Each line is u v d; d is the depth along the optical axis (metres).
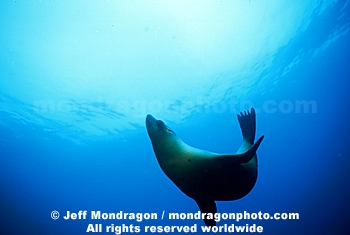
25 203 32.41
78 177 29.03
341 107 22.89
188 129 21.06
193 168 3.08
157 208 38.34
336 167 32.56
